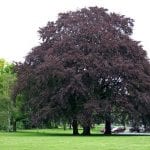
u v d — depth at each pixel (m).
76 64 66.19
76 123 68.81
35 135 63.75
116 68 65.56
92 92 66.00
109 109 64.12
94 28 68.56
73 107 66.94
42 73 65.94
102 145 38.41
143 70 69.50
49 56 66.88
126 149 34.00
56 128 114.19
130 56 69.56
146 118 70.38
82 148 34.75
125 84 67.06
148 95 67.19
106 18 72.62
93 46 67.31
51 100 65.94
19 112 91.56
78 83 63.62
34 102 68.19
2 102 89.88
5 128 90.75
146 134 71.81
